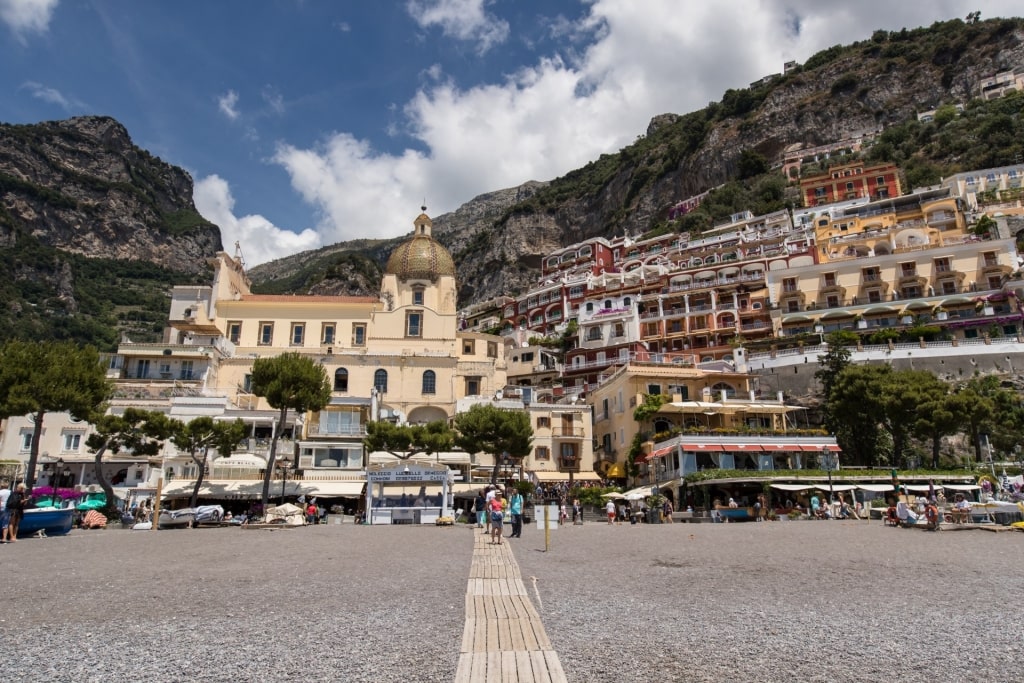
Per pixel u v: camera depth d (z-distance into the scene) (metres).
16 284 178.75
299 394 47.03
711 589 16.80
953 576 19.08
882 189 144.12
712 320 103.38
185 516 39.12
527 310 132.75
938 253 91.12
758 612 14.00
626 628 12.45
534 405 65.88
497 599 15.09
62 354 42.94
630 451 59.59
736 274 110.44
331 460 57.38
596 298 122.06
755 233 135.12
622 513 46.62
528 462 63.72
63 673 9.52
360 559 22.19
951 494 47.41
